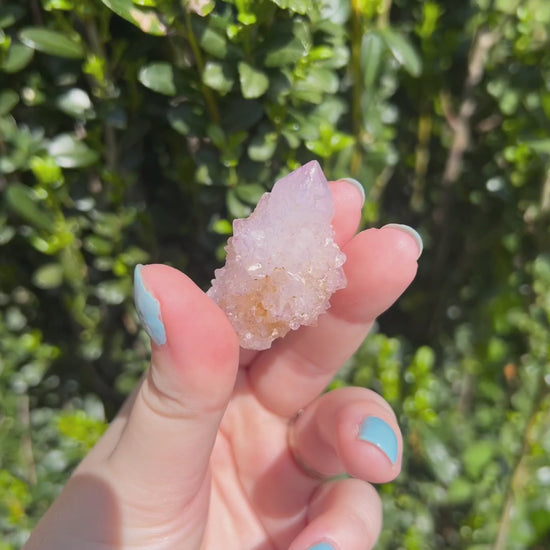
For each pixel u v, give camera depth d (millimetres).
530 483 228
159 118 212
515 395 237
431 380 226
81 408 255
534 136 220
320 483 165
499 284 250
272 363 159
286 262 133
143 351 241
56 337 254
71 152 201
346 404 145
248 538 160
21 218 221
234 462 165
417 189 254
